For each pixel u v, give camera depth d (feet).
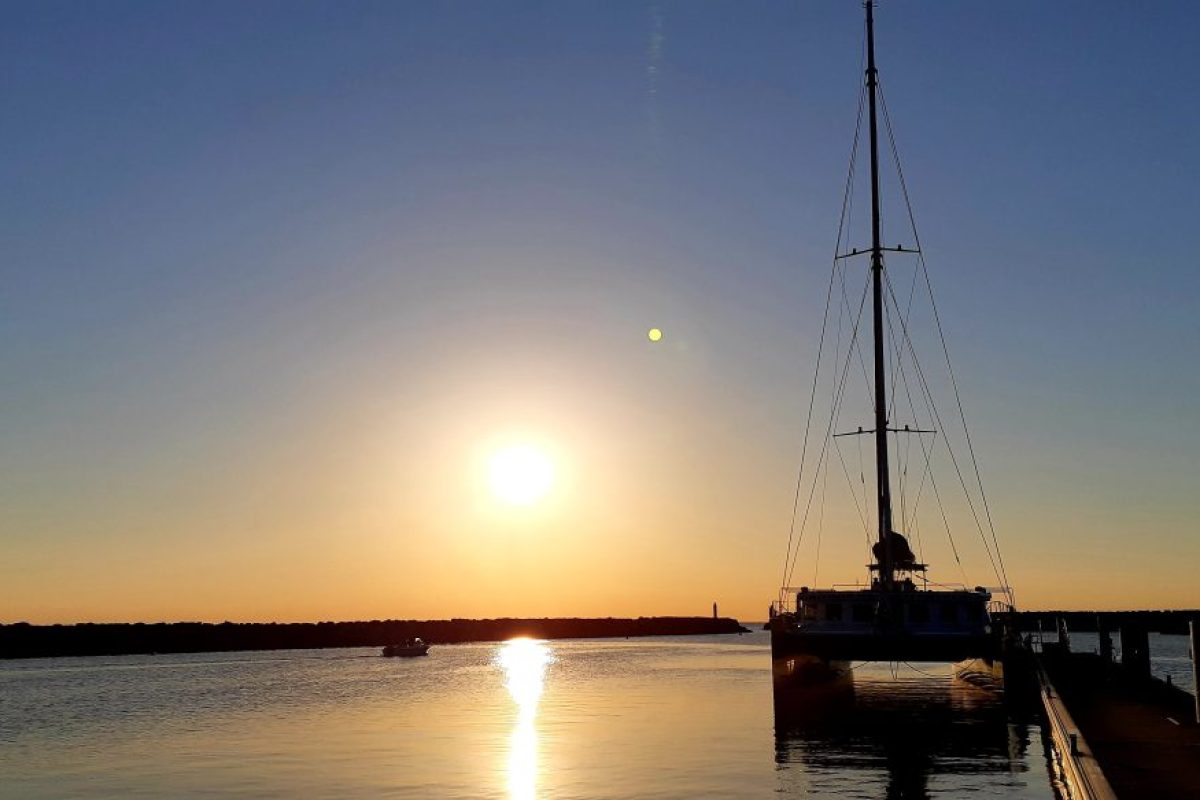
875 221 207.82
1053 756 118.32
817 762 134.41
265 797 123.03
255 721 219.61
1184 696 132.05
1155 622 448.24
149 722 223.10
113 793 129.29
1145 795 72.33
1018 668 170.19
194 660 606.55
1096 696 133.39
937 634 170.40
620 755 149.48
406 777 134.21
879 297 205.36
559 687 316.60
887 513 196.24
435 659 592.60
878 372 202.69
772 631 183.73
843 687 221.25
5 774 147.54
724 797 113.60
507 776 132.98
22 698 304.50
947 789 113.09
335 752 162.09
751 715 211.82
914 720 176.55
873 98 211.41
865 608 178.91
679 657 595.06
